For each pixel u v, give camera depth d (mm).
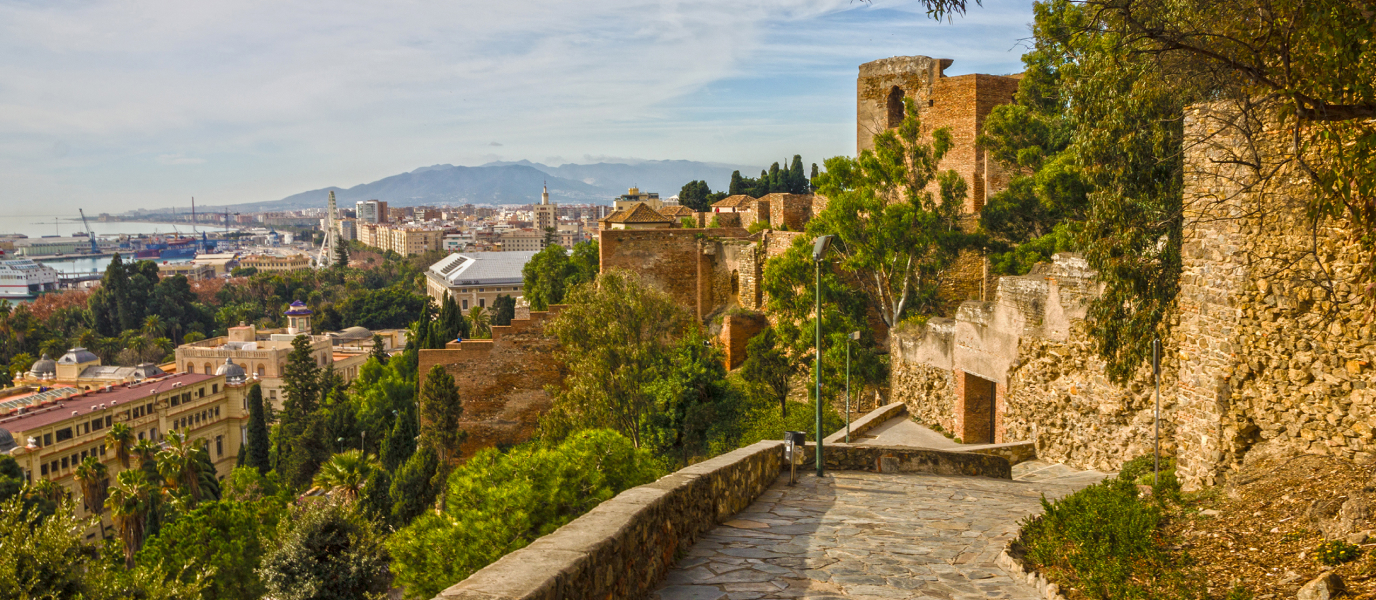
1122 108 15656
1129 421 17609
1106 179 16750
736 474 11516
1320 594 6574
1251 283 11914
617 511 7223
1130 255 16141
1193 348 13266
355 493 44344
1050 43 19766
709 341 38156
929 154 39406
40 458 82188
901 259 34719
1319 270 10883
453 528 18359
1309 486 9797
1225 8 10117
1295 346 11242
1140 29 10750
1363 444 10266
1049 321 20266
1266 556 8039
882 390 34156
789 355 36938
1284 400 11406
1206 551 8516
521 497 18219
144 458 66000
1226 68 10578
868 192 34062
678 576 7957
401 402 72188
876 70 49469
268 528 30734
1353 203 9219
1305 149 9844
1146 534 8695
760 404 36250
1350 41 8328
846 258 34844
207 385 112500
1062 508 9703
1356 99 9000
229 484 60781
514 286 196125
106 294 177875
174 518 48219
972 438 23844
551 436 35656
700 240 55188
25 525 15914
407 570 18750
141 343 160500
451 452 48656
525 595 4887
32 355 157125
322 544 23125
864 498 12797
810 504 12156
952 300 41656
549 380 49500
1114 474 17312
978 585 7949
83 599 15906
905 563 8656
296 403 87062
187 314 186625
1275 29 9297
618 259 54938
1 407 91125
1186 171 13312
